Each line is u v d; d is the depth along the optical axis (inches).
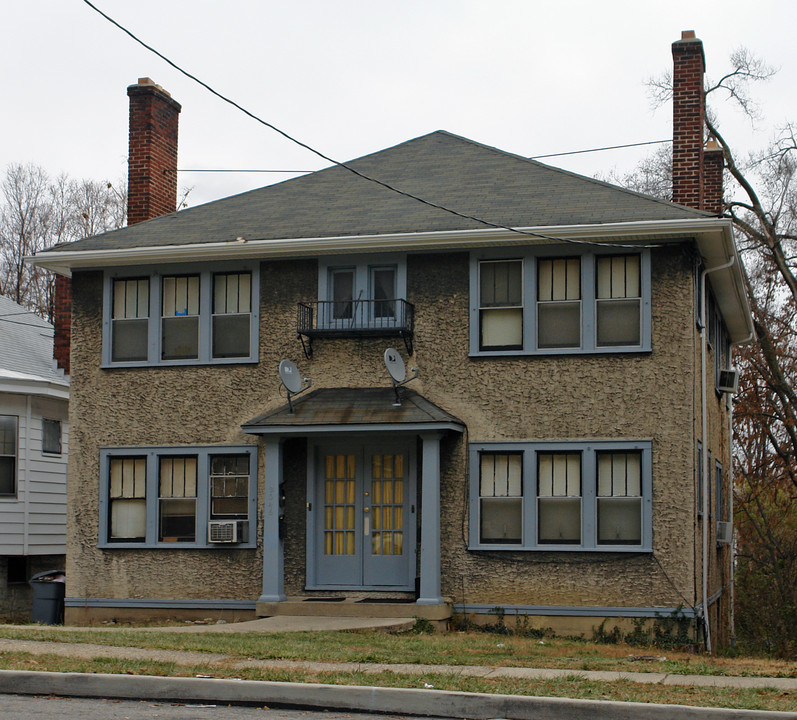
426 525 704.4
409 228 738.2
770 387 1296.8
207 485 768.9
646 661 544.4
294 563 746.2
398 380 703.1
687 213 693.3
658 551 684.7
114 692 427.2
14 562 975.0
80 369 802.2
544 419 714.2
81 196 1838.1
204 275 786.2
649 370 700.7
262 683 418.0
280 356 769.6
